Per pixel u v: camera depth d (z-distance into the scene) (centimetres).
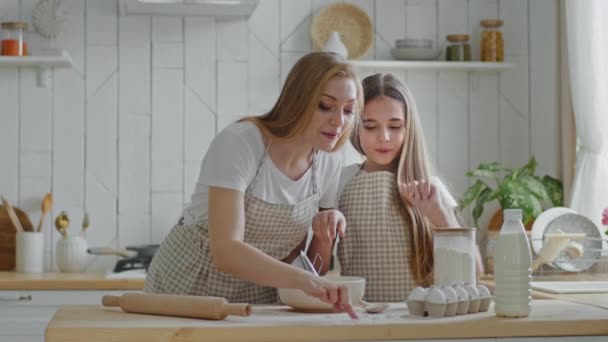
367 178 220
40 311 344
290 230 208
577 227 318
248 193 197
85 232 398
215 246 184
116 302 178
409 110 223
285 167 200
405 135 222
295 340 147
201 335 146
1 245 392
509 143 422
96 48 401
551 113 411
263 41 410
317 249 214
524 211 370
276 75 410
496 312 164
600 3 359
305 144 198
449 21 421
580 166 363
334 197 219
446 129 420
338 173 216
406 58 407
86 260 389
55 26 391
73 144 400
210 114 406
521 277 161
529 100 421
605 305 199
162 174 403
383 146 222
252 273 177
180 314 165
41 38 398
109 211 400
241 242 182
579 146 368
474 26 421
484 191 390
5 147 397
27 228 392
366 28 410
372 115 221
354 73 187
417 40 404
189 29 405
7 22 383
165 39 404
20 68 398
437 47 420
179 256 214
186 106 405
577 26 364
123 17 403
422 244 217
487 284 284
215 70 407
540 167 416
